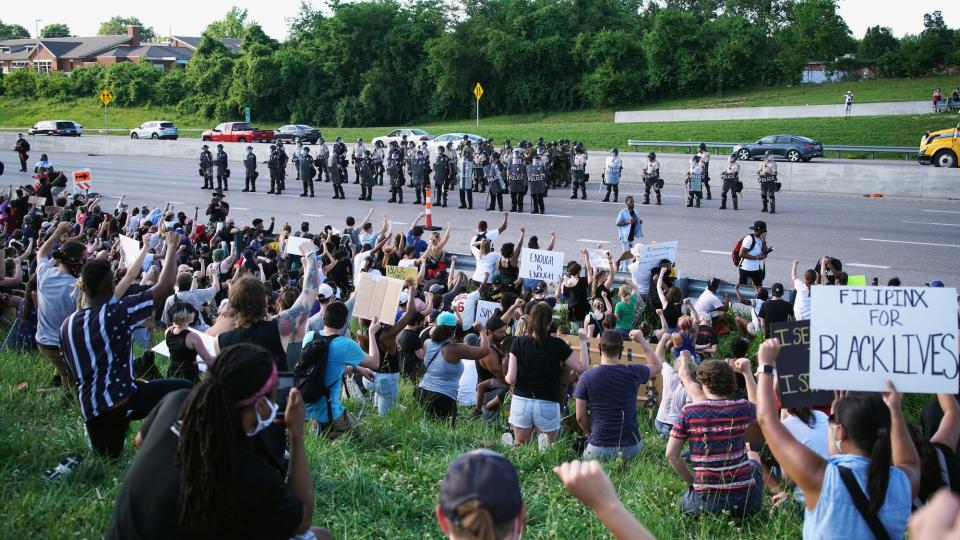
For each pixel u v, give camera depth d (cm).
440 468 657
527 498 616
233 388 314
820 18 7550
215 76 9112
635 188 3381
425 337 1073
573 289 1492
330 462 644
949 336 416
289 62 8725
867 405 359
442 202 3142
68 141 5584
